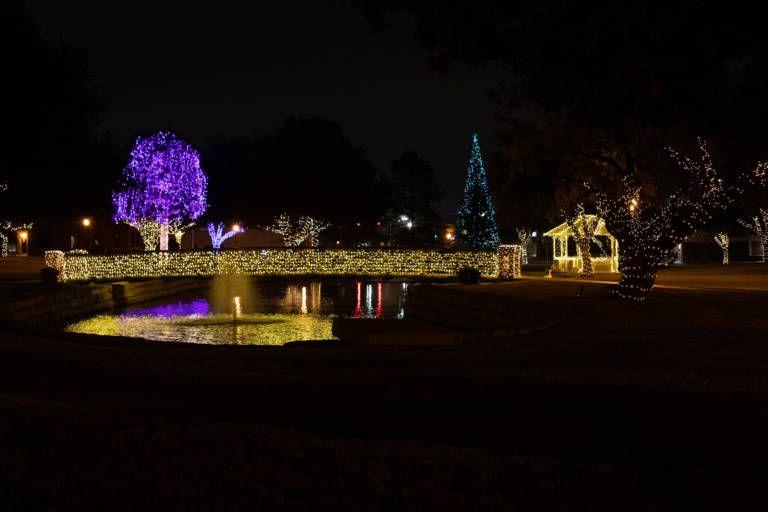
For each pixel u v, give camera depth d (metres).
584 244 38.66
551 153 23.94
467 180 55.75
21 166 25.41
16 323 19.41
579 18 13.82
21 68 23.36
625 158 23.45
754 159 17.73
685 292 26.05
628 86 14.26
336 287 53.09
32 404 8.34
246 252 43.31
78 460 6.34
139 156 52.03
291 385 9.94
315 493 5.63
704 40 13.23
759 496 5.66
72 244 74.25
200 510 5.25
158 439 7.00
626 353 12.81
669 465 6.65
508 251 37.47
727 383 9.83
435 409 8.66
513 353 12.91
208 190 74.12
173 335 25.75
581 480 5.96
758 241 73.94
